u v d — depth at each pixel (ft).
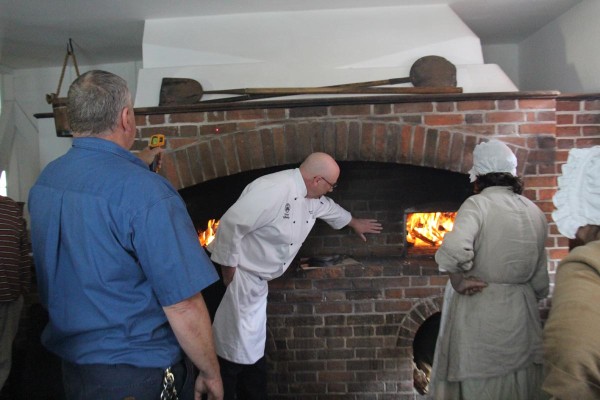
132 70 11.38
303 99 7.72
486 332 5.47
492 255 5.53
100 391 3.83
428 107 7.69
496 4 8.36
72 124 4.01
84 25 8.76
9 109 11.30
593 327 2.52
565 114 7.88
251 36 8.42
